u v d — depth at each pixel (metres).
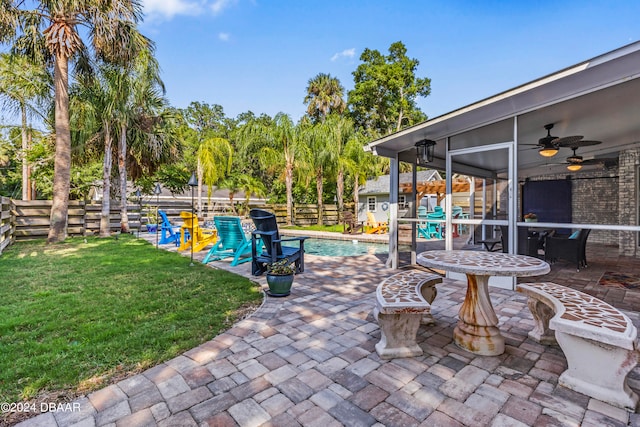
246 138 15.19
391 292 2.49
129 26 8.53
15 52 8.06
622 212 6.49
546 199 9.06
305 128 15.65
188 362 2.20
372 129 23.91
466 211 7.61
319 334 2.68
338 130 15.76
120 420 1.62
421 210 9.96
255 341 2.54
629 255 6.39
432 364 2.19
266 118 19.73
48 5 7.53
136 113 10.45
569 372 1.92
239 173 17.77
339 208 16.78
